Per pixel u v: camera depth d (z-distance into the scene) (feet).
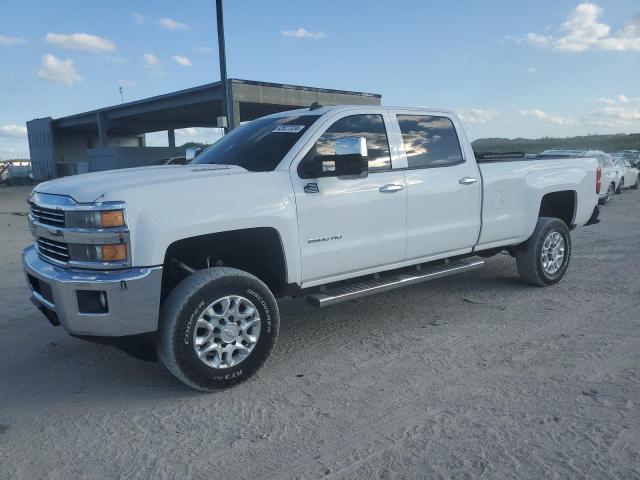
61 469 10.07
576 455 9.97
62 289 12.10
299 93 98.94
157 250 12.03
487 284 22.86
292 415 11.88
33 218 13.94
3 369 14.94
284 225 13.96
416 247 17.10
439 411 11.82
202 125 165.27
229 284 12.95
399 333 17.06
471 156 18.79
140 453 10.54
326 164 14.01
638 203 57.93
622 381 13.01
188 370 12.57
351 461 10.03
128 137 198.90
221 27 51.85
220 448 10.63
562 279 23.39
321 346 16.12
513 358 14.67
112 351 16.11
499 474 9.48
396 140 16.80
